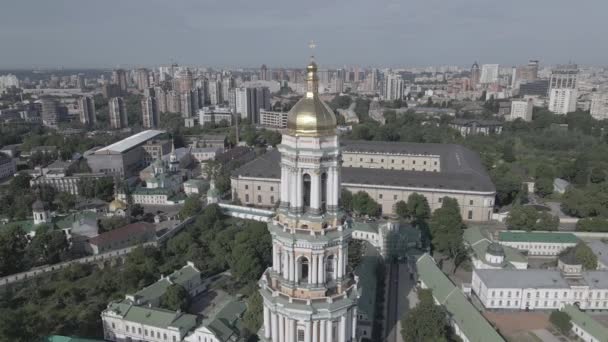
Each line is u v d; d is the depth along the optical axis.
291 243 77.25
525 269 184.25
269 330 85.12
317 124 74.88
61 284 190.50
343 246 80.06
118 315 152.62
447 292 170.50
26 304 175.88
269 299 81.06
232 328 147.12
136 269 188.12
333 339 82.00
